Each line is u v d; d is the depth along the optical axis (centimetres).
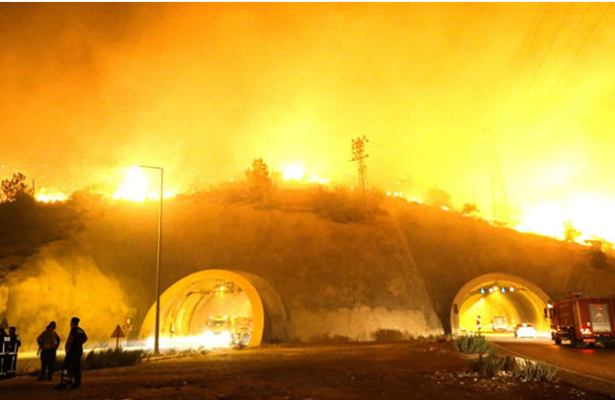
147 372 1661
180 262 3831
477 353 2348
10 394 1149
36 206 4241
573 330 3041
